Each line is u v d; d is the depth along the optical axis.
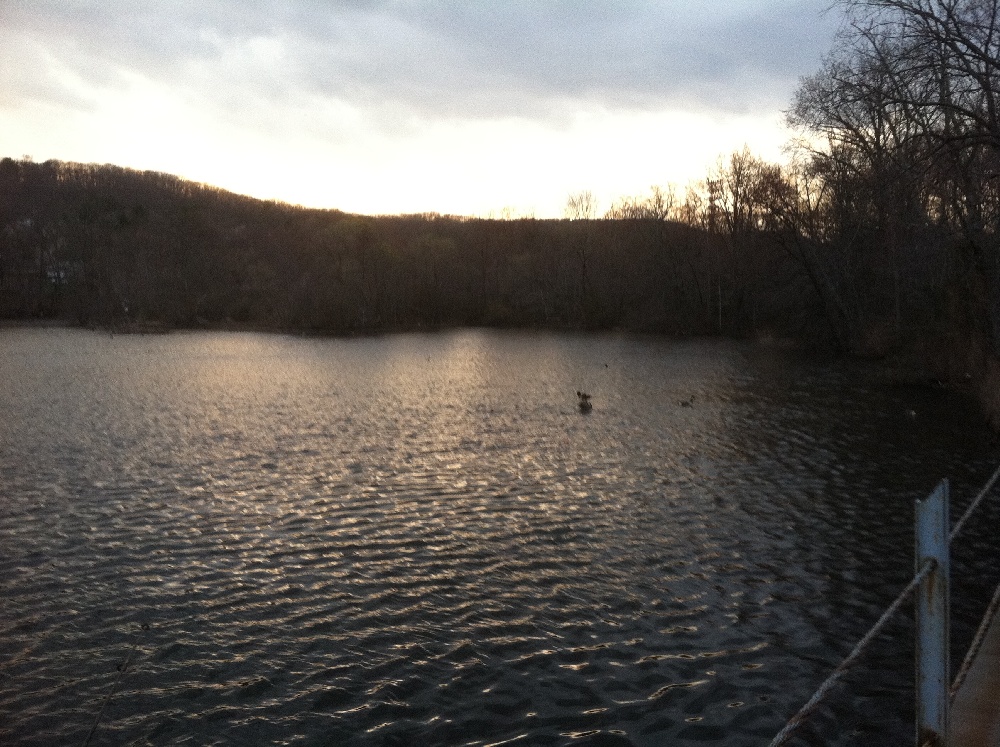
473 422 31.14
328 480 21.55
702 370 50.31
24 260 111.62
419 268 103.88
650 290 92.62
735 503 19.09
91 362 54.78
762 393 39.00
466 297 102.75
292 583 14.28
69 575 14.61
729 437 27.59
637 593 13.70
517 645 11.86
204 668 11.26
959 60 21.42
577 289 100.75
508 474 22.22
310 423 30.78
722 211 84.25
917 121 24.09
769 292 72.81
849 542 16.16
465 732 9.70
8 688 10.72
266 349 67.44
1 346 67.94
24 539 16.53
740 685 10.62
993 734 5.99
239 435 28.14
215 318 97.19
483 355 62.56
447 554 15.72
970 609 12.73
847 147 40.94
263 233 135.62
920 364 40.94
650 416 32.44
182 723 9.91
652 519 17.89
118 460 23.88
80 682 10.88
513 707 10.21
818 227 59.38
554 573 14.66
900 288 48.59
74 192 152.62
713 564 15.01
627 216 105.69
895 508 18.52
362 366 53.72
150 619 12.82
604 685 10.70
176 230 116.06
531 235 118.62
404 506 19.03
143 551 15.88
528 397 38.47
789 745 9.20
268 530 17.20
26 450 25.19
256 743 9.52
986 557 15.02
